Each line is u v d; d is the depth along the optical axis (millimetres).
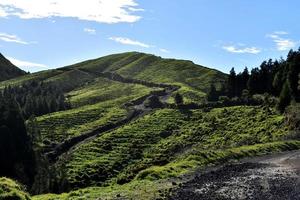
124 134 119812
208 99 161000
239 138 91062
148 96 193875
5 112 102250
